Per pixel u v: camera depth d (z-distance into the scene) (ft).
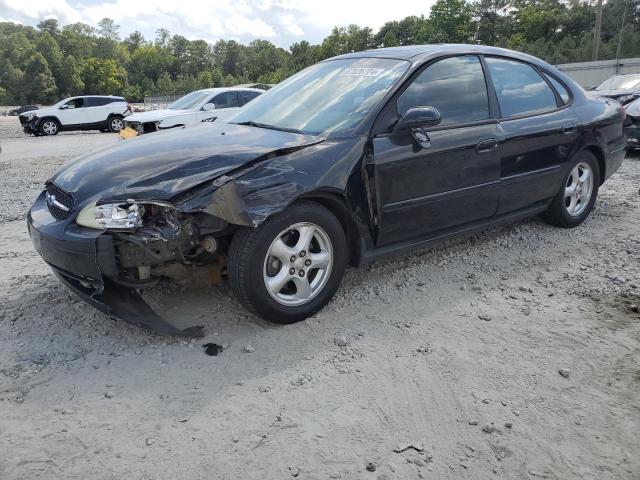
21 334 10.98
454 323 11.44
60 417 8.44
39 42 369.50
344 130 11.87
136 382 9.34
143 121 41.86
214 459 7.58
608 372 9.75
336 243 11.43
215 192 9.75
